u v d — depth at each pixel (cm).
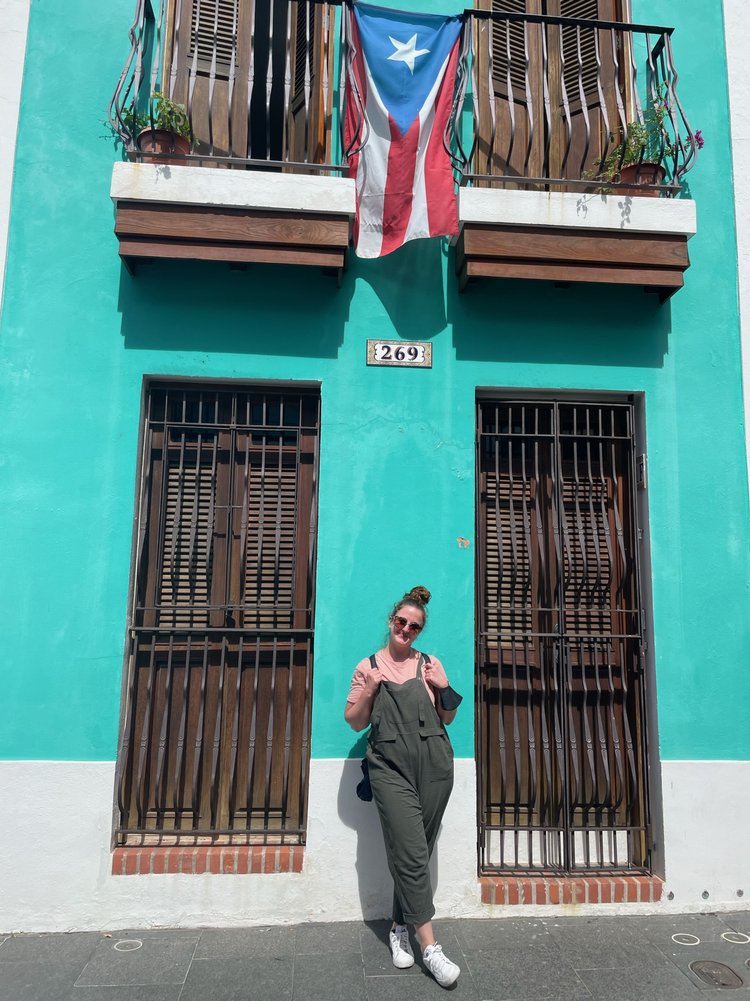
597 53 410
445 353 407
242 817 384
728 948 340
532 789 400
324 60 407
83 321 389
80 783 359
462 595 390
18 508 373
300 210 378
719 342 425
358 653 379
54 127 401
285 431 404
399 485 395
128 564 376
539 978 313
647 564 405
